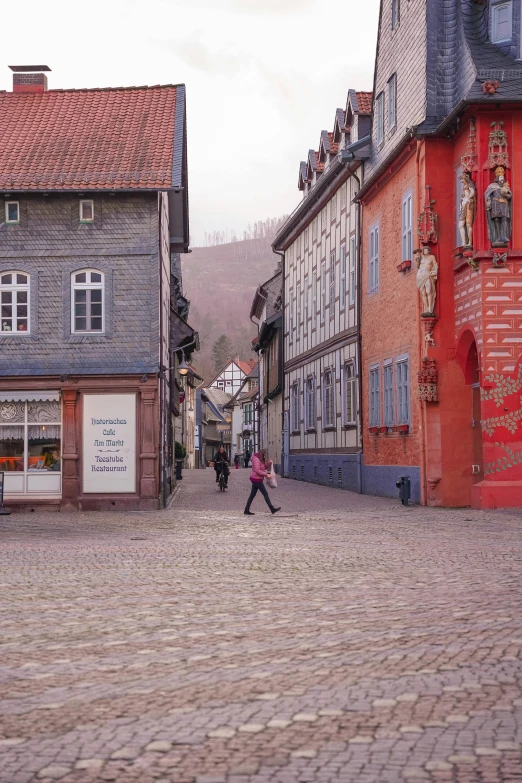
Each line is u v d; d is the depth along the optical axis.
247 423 123.69
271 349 64.50
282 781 5.48
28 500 30.20
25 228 30.72
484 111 25.73
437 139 28.34
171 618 10.79
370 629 9.88
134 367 30.28
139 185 30.11
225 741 6.22
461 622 10.11
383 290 33.81
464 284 27.22
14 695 7.50
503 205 25.52
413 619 10.38
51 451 30.41
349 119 40.72
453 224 28.22
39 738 6.38
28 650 9.16
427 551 17.17
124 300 30.56
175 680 7.87
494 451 25.89
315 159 49.09
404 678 7.76
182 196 39.25
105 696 7.41
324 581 13.63
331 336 42.53
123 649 9.16
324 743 6.14
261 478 27.69
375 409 35.12
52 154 31.59
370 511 27.50
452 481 28.27
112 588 13.16
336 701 7.12
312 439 46.97
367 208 36.25
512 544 18.08
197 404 118.06
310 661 8.46
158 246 30.67
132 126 32.84
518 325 25.73
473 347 27.80
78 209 30.73
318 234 45.72
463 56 27.41
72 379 30.27
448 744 6.07
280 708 6.96
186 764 5.80
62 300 30.59
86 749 6.12
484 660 8.31
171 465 42.19
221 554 17.33
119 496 30.19
